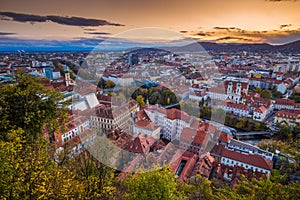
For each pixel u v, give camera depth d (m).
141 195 6.86
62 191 7.74
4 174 6.50
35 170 7.64
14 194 6.60
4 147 6.78
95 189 8.95
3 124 8.38
